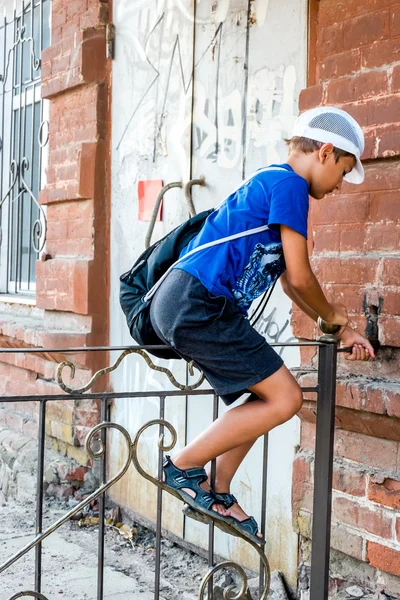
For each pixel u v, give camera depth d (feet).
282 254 8.72
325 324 9.18
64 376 17.67
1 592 12.50
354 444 10.87
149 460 15.52
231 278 8.49
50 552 14.37
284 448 12.28
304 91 11.43
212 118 13.94
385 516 10.35
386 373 10.41
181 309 8.36
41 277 18.58
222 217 8.63
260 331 12.91
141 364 15.85
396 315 10.10
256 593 12.29
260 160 12.86
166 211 15.15
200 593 9.02
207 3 14.06
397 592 10.34
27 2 21.44
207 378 8.79
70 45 17.43
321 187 8.88
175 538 14.78
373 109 10.36
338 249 11.02
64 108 18.10
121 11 16.62
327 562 9.31
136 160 16.08
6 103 22.53
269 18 12.64
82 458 16.93
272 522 12.48
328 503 9.25
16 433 19.45
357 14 10.66
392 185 10.25
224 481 9.32
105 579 13.17
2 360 21.03
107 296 16.94
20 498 17.44
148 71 15.71
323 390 9.27
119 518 16.26
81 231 17.22
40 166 20.49
